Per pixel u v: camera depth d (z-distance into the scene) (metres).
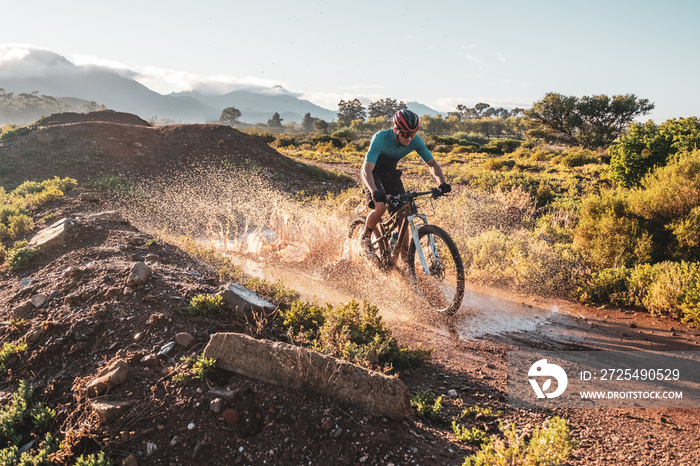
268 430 2.47
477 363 3.63
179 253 5.48
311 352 2.76
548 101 61.59
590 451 2.38
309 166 19.83
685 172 7.45
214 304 3.46
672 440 2.48
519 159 33.66
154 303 3.55
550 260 6.53
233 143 18.95
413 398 2.88
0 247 5.80
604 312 5.24
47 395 2.81
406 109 4.64
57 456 2.35
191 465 2.30
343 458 2.30
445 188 4.73
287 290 4.42
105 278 3.94
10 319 3.57
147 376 2.81
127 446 2.38
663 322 4.86
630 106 59.38
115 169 15.34
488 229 9.72
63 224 5.76
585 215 7.98
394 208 4.94
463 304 5.23
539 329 4.56
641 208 7.37
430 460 2.28
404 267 5.11
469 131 154.88
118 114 25.44
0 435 2.57
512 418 2.76
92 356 3.09
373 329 3.74
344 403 2.61
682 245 6.71
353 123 164.12
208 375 2.79
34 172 14.15
